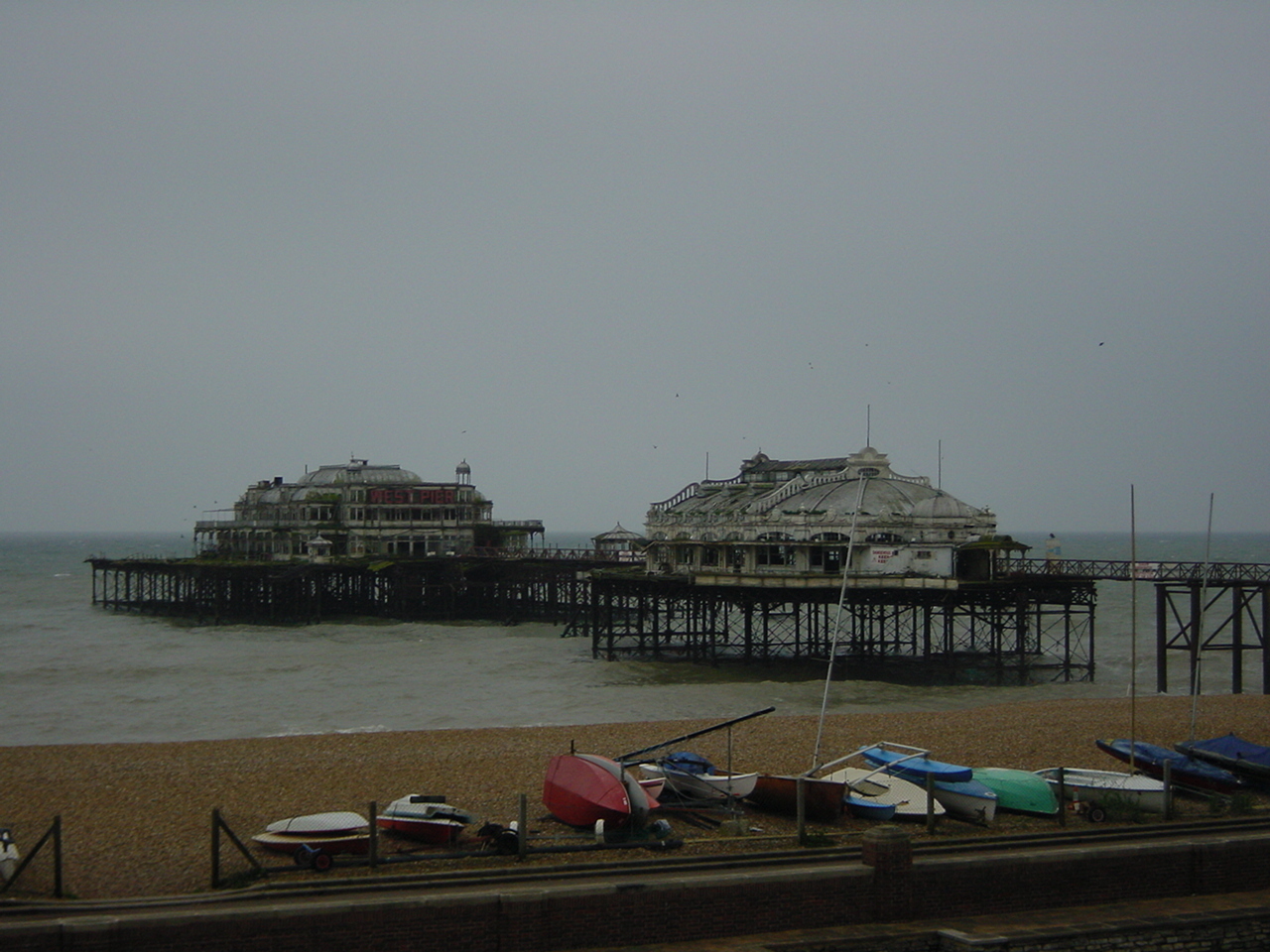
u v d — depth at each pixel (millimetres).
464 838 33219
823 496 88688
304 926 25391
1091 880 30516
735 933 27750
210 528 149375
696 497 117062
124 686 75500
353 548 131875
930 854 31703
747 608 83625
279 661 88500
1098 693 73500
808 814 35406
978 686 75625
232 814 37312
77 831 35219
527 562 116312
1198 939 29000
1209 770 39750
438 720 62688
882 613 85375
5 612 137125
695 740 50469
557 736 51906
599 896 26969
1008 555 86938
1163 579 74500
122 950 24625
